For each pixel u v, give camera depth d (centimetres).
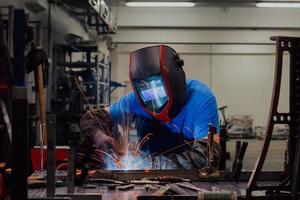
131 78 226
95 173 193
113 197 160
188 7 1027
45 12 572
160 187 173
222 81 1109
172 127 232
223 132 218
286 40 157
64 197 151
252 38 1073
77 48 636
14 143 132
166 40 1068
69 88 585
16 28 187
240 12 1030
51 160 153
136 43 1071
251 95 1120
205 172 193
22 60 186
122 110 244
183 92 225
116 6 1019
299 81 158
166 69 216
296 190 155
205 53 1095
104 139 222
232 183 189
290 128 158
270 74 1105
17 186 133
